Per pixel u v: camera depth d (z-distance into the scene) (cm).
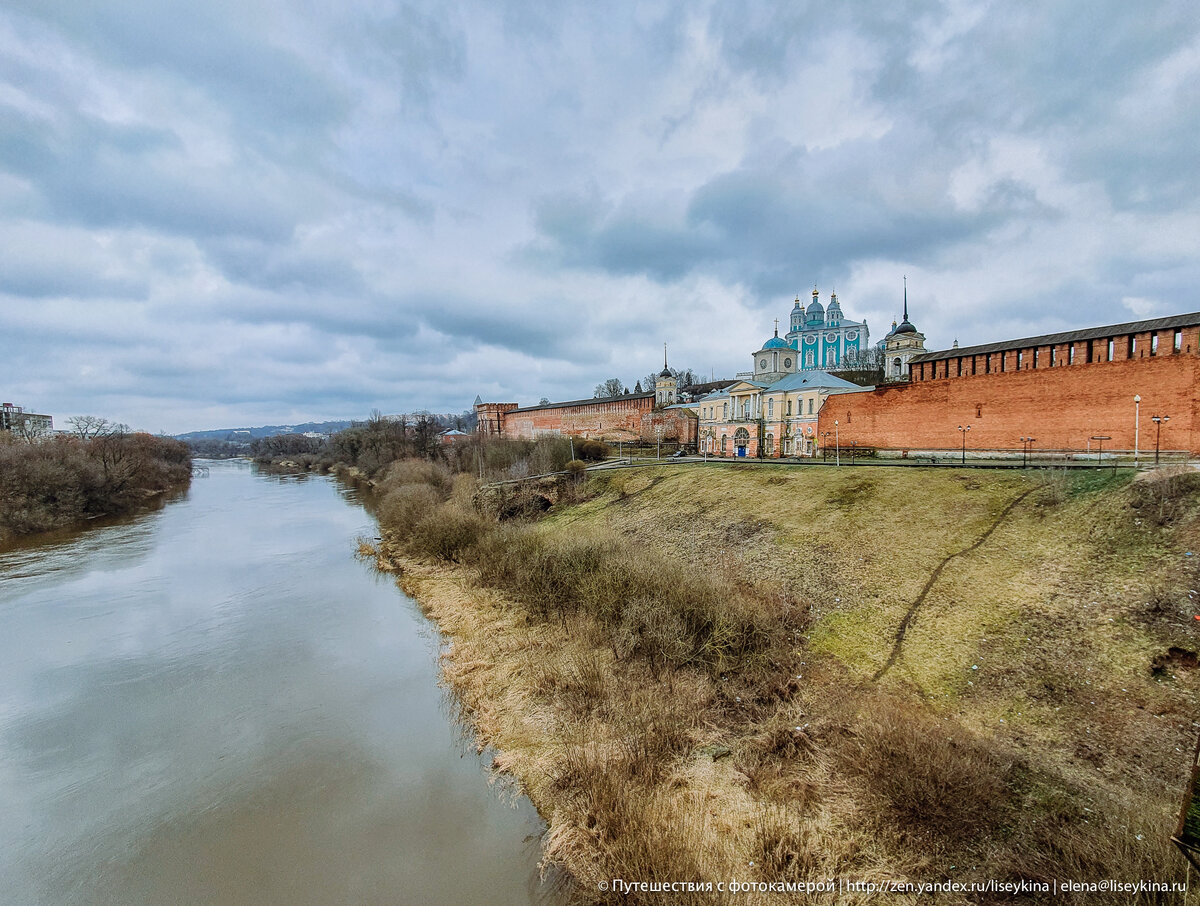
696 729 1344
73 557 3556
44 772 1355
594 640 1828
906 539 2131
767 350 8225
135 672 1892
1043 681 1310
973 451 3269
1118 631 1382
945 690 1354
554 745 1358
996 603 1622
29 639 2186
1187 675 1217
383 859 1069
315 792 1268
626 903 909
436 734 1507
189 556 3588
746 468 3841
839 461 3719
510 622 2130
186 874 1038
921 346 6375
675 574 1977
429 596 2616
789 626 1775
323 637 2197
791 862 951
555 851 1042
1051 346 2884
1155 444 2462
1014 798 1016
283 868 1051
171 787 1293
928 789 999
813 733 1281
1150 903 773
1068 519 1916
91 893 996
